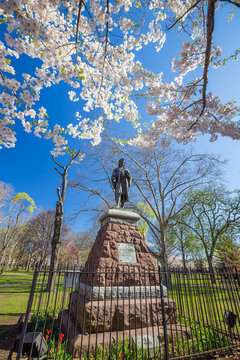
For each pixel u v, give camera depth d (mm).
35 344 3277
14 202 28141
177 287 4676
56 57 4344
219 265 23531
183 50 4461
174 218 18969
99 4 4605
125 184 7320
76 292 5602
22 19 3340
